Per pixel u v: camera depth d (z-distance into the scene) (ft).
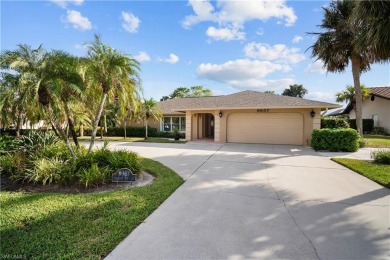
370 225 11.45
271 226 11.34
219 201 14.85
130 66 23.35
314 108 46.44
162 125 76.07
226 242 9.86
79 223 11.60
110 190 17.49
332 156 33.14
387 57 23.48
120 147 45.01
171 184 18.54
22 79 18.48
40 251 9.21
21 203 14.37
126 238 10.18
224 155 34.04
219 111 53.47
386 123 70.33
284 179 20.35
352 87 79.92
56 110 21.48
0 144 26.50
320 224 11.57
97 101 24.64
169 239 10.08
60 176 18.71
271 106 46.91
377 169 23.36
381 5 20.93
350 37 41.81
